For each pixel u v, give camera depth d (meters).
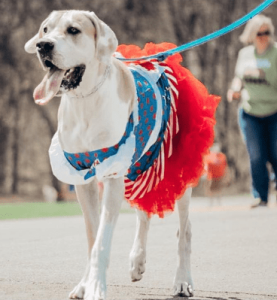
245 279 5.16
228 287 4.88
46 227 9.13
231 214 10.12
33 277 5.16
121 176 4.32
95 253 4.07
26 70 26.84
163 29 28.58
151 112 4.61
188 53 29.00
